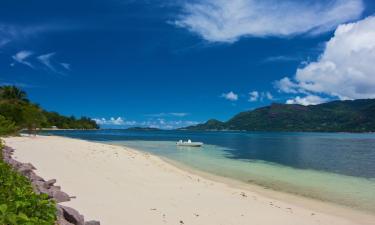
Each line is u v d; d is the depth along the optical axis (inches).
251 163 1387.8
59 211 351.9
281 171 1162.0
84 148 1524.4
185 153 1802.4
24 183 375.9
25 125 2588.6
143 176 834.2
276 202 655.8
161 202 570.3
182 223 465.7
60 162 943.7
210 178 930.7
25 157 1011.3
